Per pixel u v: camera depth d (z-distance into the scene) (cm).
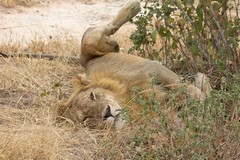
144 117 982
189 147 891
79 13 1895
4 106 1156
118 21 1315
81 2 1995
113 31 1307
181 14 1164
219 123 918
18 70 1295
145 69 1101
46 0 1981
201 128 888
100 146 993
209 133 894
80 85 1137
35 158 957
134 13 1316
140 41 1251
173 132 919
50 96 1184
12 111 1119
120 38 1534
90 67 1225
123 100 1073
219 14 1146
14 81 1259
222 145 896
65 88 1241
